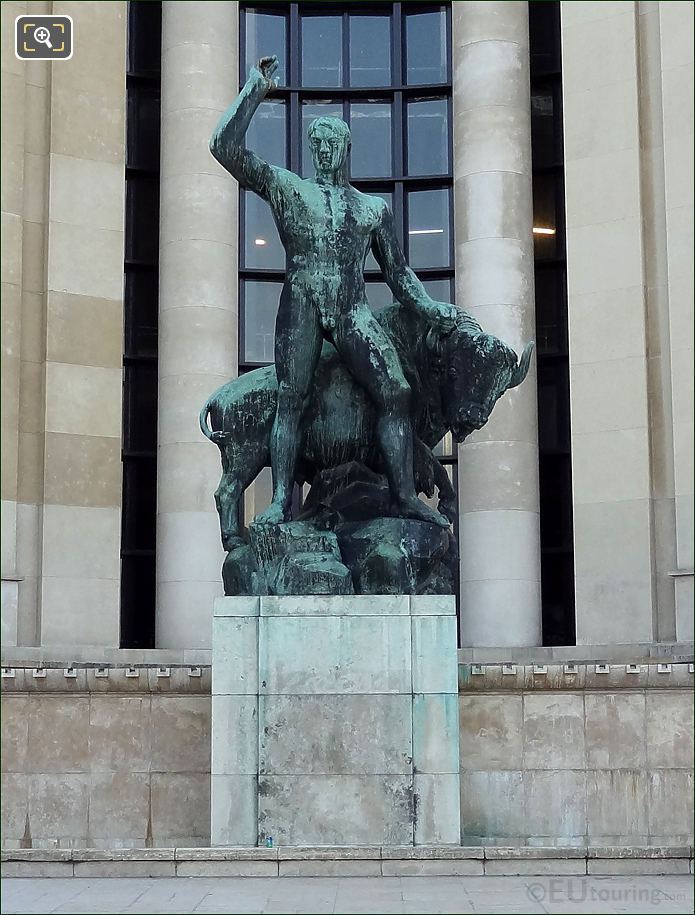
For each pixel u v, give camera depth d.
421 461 14.38
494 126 23.09
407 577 13.52
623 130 22.17
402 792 12.99
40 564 21.55
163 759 14.55
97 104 22.92
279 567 13.56
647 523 21.27
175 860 12.77
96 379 22.31
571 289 22.39
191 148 22.84
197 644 21.72
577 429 22.06
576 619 21.72
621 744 14.12
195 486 22.11
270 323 25.39
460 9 23.58
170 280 22.73
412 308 14.10
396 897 11.40
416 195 25.77
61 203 22.44
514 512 22.28
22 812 14.48
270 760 13.07
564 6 22.91
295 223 13.96
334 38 25.98
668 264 21.55
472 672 14.19
